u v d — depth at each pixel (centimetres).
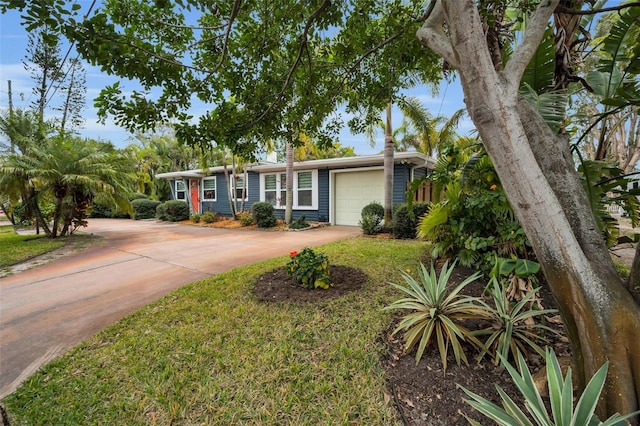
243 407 171
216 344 234
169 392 184
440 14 178
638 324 122
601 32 601
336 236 802
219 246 680
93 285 397
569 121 283
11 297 354
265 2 262
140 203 1616
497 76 142
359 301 306
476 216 364
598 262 138
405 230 693
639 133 1029
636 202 336
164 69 258
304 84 362
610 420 104
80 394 184
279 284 365
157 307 311
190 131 316
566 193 151
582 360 131
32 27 179
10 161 737
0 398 181
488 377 188
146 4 243
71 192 832
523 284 289
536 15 157
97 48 207
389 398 174
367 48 344
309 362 210
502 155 138
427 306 233
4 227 1190
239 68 319
